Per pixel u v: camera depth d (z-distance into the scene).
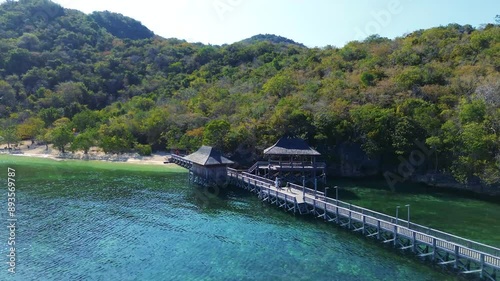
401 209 44.00
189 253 30.84
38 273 26.42
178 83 113.38
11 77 109.50
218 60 124.50
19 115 95.06
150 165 70.38
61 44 131.62
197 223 38.53
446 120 56.53
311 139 63.53
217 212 42.38
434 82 67.19
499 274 27.14
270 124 64.44
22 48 121.06
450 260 29.34
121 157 75.69
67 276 26.14
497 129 50.22
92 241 32.88
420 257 30.05
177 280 26.09
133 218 39.69
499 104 53.97
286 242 33.56
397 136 57.69
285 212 42.28
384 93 65.88
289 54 113.94
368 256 30.66
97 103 112.50
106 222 38.09
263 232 36.06
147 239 33.81
